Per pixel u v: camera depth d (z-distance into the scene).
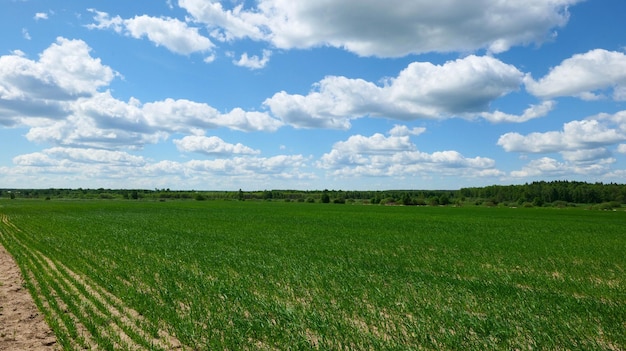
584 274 19.73
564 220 62.38
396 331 10.41
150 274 17.73
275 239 33.81
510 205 138.75
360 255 24.92
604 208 120.88
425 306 12.69
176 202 137.00
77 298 13.27
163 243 30.39
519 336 10.19
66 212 75.56
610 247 29.81
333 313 12.09
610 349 9.23
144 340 9.51
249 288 15.47
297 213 75.94
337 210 89.12
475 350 9.14
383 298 13.76
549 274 19.69
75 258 22.36
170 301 13.02
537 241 33.56
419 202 138.38
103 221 53.72
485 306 12.91
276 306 12.45
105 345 9.26
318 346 9.35
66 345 9.35
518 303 13.38
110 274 17.73
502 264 22.36
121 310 12.10
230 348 9.23
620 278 18.84
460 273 19.44
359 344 9.56
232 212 78.31
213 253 25.12
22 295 14.57
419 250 27.50
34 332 10.62
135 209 88.12
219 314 11.74
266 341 9.86
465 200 185.12
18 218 58.53
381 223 53.00
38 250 26.14
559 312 12.19
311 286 15.71
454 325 10.88
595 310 12.45
